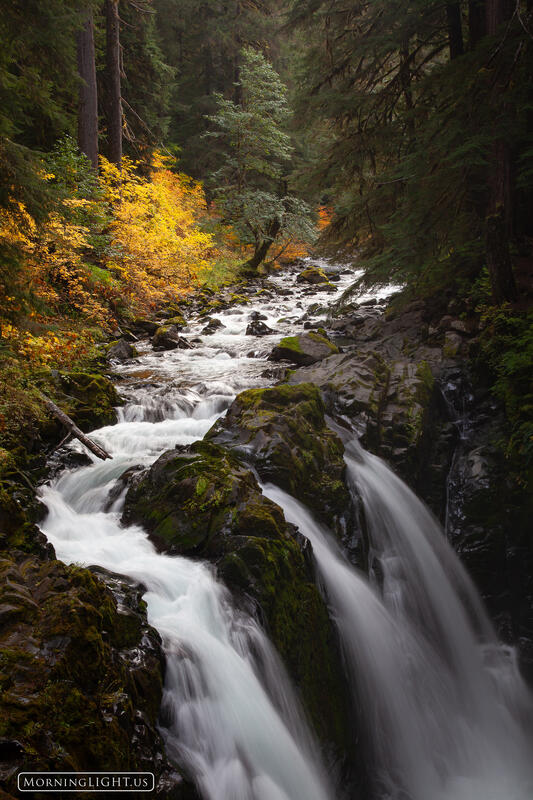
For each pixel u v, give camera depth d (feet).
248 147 86.79
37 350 29.71
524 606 25.26
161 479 19.15
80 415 26.13
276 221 84.74
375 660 18.90
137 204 55.52
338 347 37.65
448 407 30.40
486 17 32.83
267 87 86.53
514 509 25.98
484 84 30.30
